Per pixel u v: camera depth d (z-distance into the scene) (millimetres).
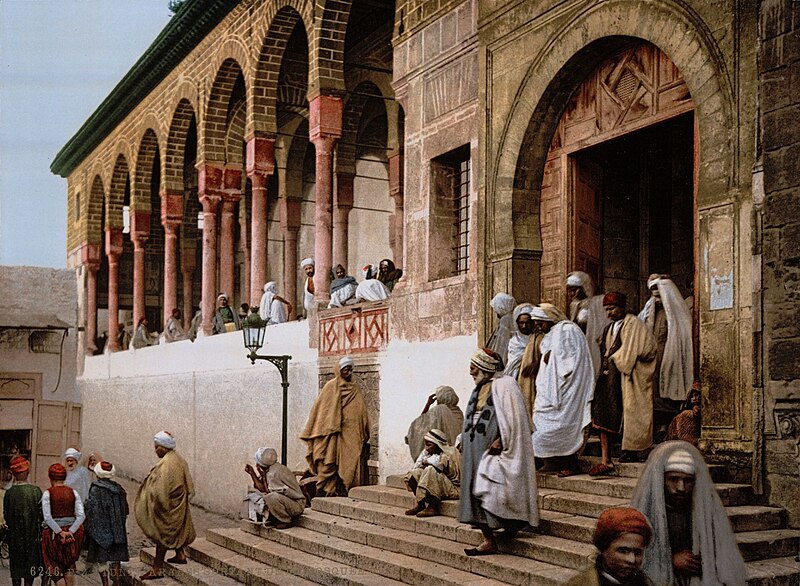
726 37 8242
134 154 25000
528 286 11039
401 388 12469
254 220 17906
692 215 11891
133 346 23641
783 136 7660
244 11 18359
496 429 7766
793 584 6375
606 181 11430
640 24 9242
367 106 22375
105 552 10078
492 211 11312
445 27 12367
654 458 4414
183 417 19594
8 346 15617
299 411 14891
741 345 7949
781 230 7629
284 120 23328
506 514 7566
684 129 11914
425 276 12453
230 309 19078
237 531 11719
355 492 11391
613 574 3555
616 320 8641
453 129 12148
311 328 14758
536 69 10711
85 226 29578
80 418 16094
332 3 15320
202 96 20359
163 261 31484
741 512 7242
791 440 7434
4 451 15422
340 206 20984
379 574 8547
